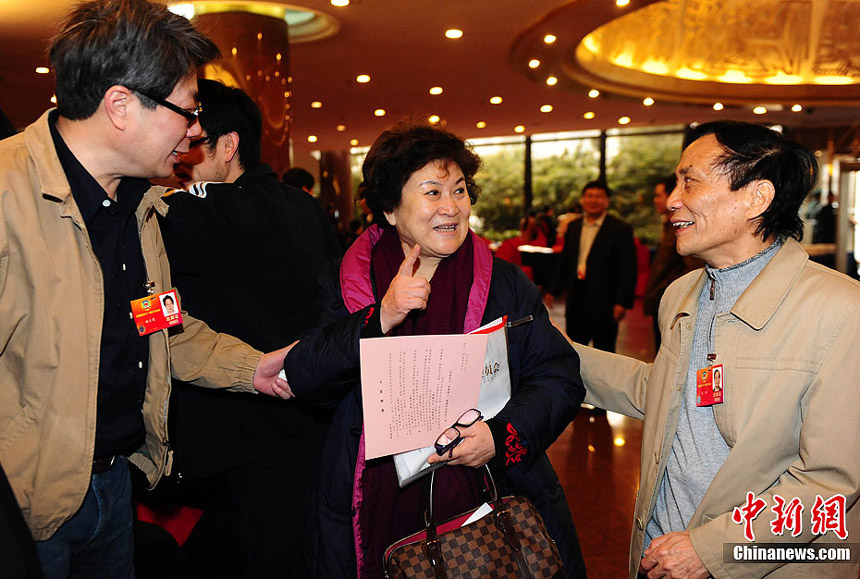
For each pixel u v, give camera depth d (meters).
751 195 1.30
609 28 8.67
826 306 1.24
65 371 1.27
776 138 1.31
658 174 15.36
